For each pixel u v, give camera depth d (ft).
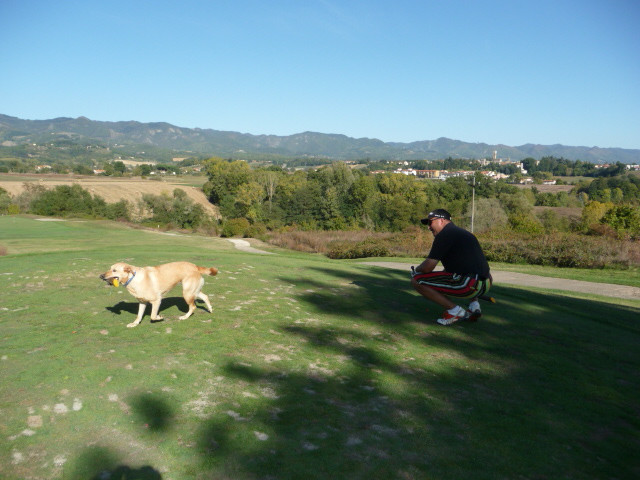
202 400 13.78
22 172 552.82
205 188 394.73
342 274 40.83
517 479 10.95
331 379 16.10
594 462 12.05
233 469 10.45
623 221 113.19
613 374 18.72
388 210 272.31
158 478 10.02
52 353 16.60
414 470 10.91
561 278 56.24
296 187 312.71
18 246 77.20
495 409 14.71
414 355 19.29
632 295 45.47
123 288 28.22
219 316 22.76
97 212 270.46
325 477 10.32
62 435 11.54
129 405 13.17
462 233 22.38
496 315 27.22
